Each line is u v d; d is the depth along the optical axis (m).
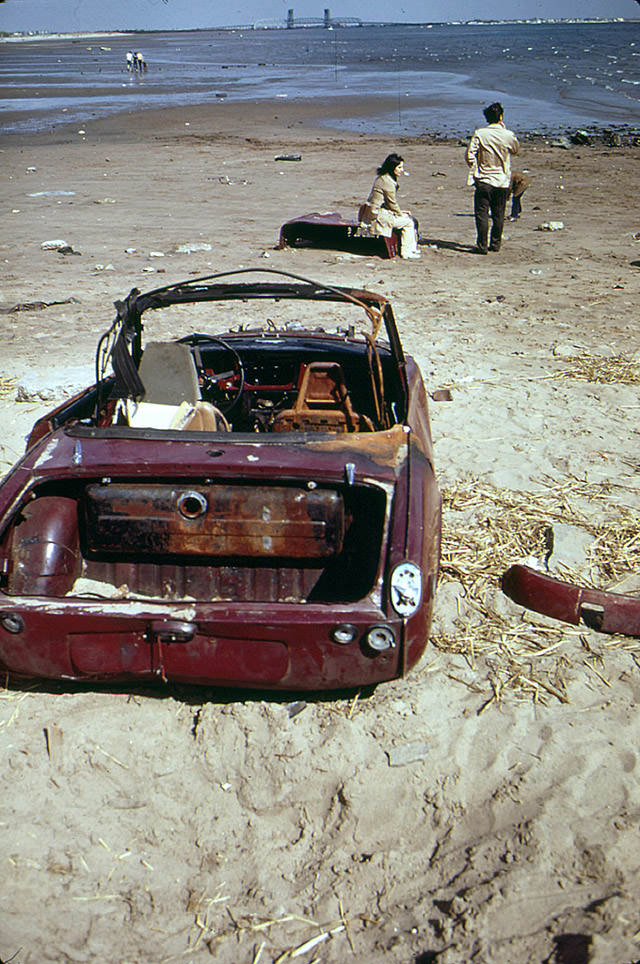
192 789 3.26
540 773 3.28
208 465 3.47
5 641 3.31
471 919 2.69
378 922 2.74
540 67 67.75
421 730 3.50
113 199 18.31
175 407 4.35
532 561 4.73
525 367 8.24
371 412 5.37
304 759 3.36
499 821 3.08
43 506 3.70
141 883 2.90
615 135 27.22
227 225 15.48
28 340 8.99
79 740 3.44
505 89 49.41
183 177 21.50
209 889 2.88
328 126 34.12
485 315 10.09
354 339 5.55
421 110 39.41
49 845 3.01
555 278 11.95
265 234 14.71
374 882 2.89
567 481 5.73
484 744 3.43
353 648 3.21
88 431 3.82
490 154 13.02
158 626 3.20
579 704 3.65
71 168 23.39
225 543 3.49
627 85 49.53
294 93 50.91
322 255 13.31
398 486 3.50
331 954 2.64
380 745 3.42
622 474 5.86
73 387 7.36
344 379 4.96
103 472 3.51
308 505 3.43
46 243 13.54
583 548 4.78
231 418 5.16
